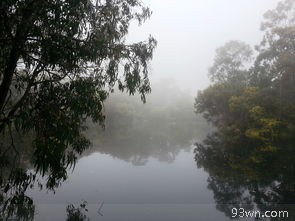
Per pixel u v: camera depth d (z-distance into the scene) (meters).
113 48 6.63
